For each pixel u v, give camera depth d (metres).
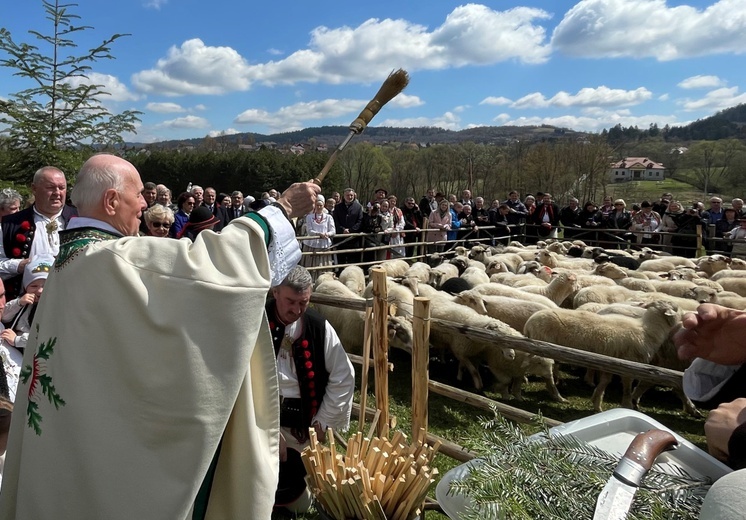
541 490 1.42
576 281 8.02
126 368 1.48
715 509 0.97
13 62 6.72
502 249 12.88
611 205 17.08
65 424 1.49
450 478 1.69
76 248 1.60
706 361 2.01
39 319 1.66
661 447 1.38
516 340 3.37
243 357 1.55
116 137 7.57
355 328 6.73
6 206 4.38
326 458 2.61
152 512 1.47
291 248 1.78
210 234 1.62
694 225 13.56
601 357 3.06
